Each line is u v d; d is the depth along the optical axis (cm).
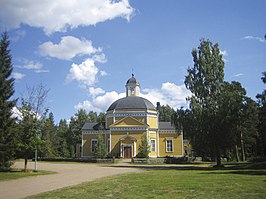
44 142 3300
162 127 7244
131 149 6594
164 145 7100
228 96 4341
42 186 1928
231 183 1827
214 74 4534
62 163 5684
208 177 2306
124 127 6738
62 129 10644
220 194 1395
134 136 6681
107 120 7156
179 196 1362
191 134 4356
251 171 3033
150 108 7125
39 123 3316
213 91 4434
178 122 4547
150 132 6894
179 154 7050
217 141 4247
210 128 4231
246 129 5831
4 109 3216
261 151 6775
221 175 2497
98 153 6519
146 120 6925
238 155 6412
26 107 3300
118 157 6556
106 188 1698
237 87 5550
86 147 7194
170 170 3497
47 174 2969
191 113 4403
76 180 2334
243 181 1934
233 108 4247
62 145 9350
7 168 3384
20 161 6344
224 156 6188
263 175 2461
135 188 1673
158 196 1368
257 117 5669
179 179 2173
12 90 3384
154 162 5847
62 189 1681
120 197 1361
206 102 4388
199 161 6588
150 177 2405
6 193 1597
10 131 3170
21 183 2128
